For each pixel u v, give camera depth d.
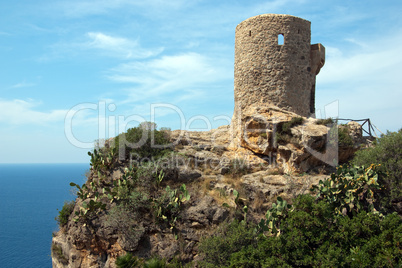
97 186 18.81
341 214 14.57
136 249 15.57
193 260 14.97
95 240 16.56
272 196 17.11
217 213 15.81
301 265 12.20
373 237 12.45
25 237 53.84
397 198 15.96
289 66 21.42
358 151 18.28
